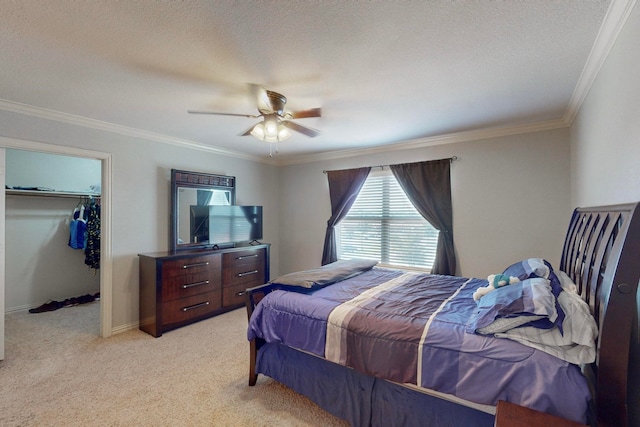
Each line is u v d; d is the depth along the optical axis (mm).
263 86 2254
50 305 4180
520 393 1279
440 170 3730
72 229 4484
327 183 4844
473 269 3562
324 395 1967
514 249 3332
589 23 1512
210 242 3945
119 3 1357
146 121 3131
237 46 1730
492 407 1414
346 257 4676
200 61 1897
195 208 3924
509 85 2248
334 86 2266
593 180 2104
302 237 5141
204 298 3697
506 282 1820
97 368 2553
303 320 2006
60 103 2613
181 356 2785
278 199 5438
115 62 1905
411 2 1368
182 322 3461
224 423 1901
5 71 2010
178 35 1617
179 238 3842
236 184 4699
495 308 1485
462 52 1800
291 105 2641
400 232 4215
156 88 2295
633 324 1247
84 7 1381
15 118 2660
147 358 2740
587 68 1969
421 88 2301
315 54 1818
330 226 4668
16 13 1416
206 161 4262
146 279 3352
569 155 3035
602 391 1156
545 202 3160
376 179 4430
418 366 1539
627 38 1395
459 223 3654
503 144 3383
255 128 2471
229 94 2412
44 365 2598
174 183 3797
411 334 1606
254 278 4355
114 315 3297
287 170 5320
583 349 1276
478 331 1479
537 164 3197
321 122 3139
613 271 1164
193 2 1355
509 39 1665
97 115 2943
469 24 1532
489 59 1880
